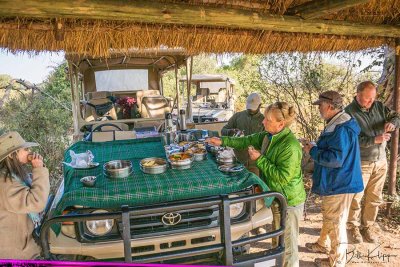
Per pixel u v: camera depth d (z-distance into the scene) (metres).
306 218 4.66
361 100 3.79
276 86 6.95
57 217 2.19
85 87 5.91
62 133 8.30
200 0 2.75
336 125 3.01
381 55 5.93
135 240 2.42
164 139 3.74
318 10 2.96
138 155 3.42
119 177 2.78
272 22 3.07
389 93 5.34
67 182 2.84
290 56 6.51
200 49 3.17
